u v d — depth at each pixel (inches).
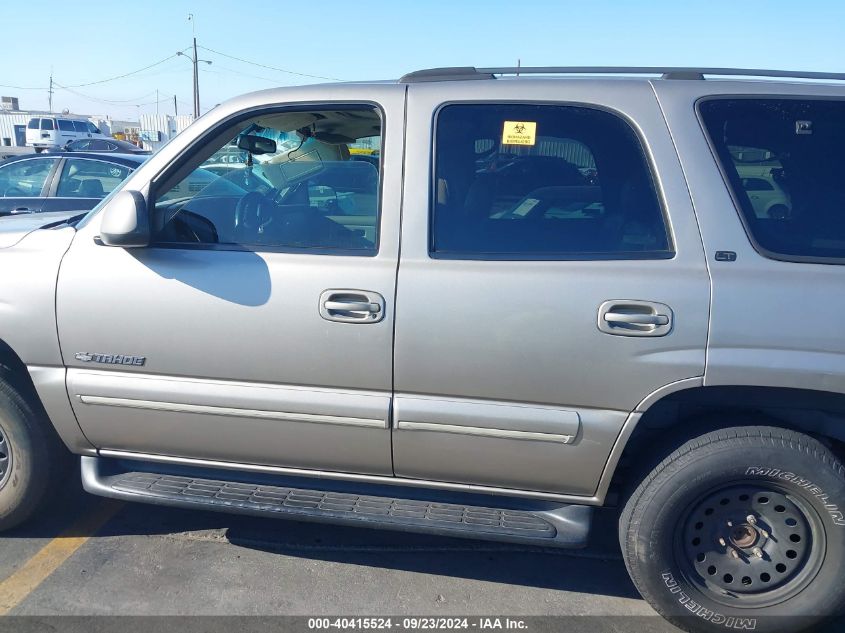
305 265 105.6
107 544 127.0
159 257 109.9
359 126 113.7
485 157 106.3
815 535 100.5
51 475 124.4
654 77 107.0
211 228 112.3
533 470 105.0
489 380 101.6
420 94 107.9
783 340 95.2
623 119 102.8
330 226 108.6
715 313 95.9
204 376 109.9
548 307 99.0
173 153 113.5
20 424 120.0
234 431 111.6
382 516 109.0
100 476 120.4
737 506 102.0
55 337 113.0
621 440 100.5
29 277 113.2
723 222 98.1
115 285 110.3
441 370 102.4
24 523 130.6
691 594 104.0
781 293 95.4
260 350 106.7
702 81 104.3
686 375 96.9
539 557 128.0
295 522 136.6
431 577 120.8
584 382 99.3
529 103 105.5
